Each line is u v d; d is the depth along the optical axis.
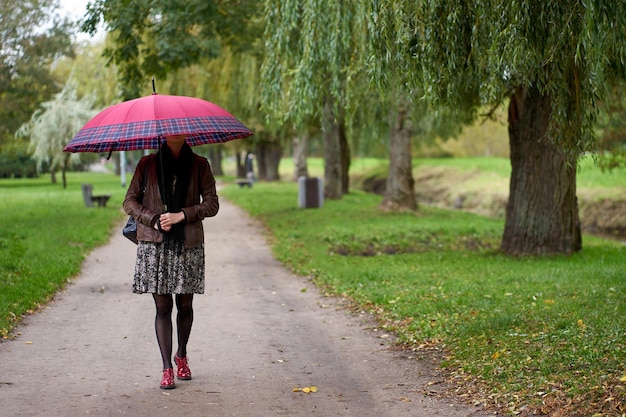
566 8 6.58
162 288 5.86
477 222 22.78
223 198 37.44
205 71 22.94
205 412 5.43
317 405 5.69
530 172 15.38
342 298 10.96
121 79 18.69
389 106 18.28
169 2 16.78
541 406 5.29
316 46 10.97
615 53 6.70
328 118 20.91
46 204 30.92
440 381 6.33
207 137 6.41
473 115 18.39
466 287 11.02
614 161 25.42
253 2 17.95
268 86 12.28
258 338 8.20
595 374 5.68
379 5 7.54
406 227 20.67
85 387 6.05
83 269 13.73
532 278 11.72
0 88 25.62
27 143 54.97
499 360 6.51
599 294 9.71
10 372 6.50
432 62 7.40
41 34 25.47
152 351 7.47
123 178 50.09
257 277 13.31
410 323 8.70
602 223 34.28
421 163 63.16
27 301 9.59
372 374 6.66
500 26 6.96
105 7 16.56
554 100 8.08
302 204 28.31
